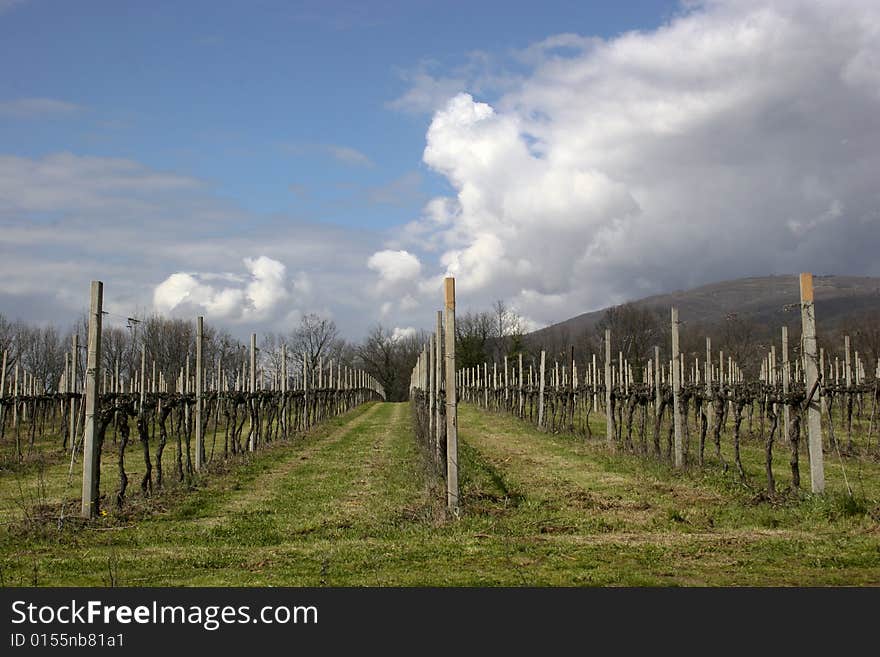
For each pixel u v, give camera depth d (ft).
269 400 89.51
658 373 68.44
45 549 33.91
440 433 58.13
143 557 31.94
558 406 114.93
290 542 35.37
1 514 43.68
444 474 55.67
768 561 29.27
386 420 154.30
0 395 77.71
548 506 43.65
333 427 128.67
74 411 81.15
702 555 30.37
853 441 86.33
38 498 48.98
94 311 41.57
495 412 157.99
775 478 56.49
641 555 30.53
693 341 212.84
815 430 41.88
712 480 51.98
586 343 227.40
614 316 233.35
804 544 31.91
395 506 45.27
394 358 384.68
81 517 40.32
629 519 39.37
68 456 78.02
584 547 32.19
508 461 68.90
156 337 163.84
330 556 31.48
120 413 45.75
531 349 276.41
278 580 27.73
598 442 81.71
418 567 29.30
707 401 67.77
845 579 26.63
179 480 55.26
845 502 38.70
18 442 73.72
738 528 36.45
